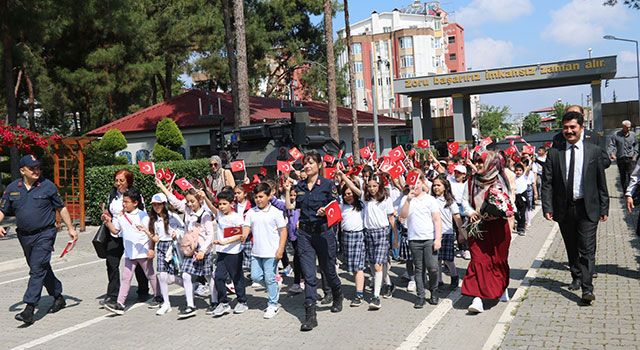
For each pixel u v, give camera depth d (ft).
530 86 136.05
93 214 64.49
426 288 30.58
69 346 23.04
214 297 27.04
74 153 61.46
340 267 36.76
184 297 30.53
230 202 26.22
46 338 24.23
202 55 129.49
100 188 64.13
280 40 151.23
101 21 95.55
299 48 152.25
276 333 23.56
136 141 103.30
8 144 55.83
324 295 28.32
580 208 24.76
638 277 28.17
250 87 156.15
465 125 155.43
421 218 26.45
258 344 22.21
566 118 24.80
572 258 26.23
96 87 109.70
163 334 24.07
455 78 133.39
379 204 26.66
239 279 26.71
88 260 43.68
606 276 28.71
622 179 56.13
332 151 58.54
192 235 26.18
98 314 27.81
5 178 105.91
